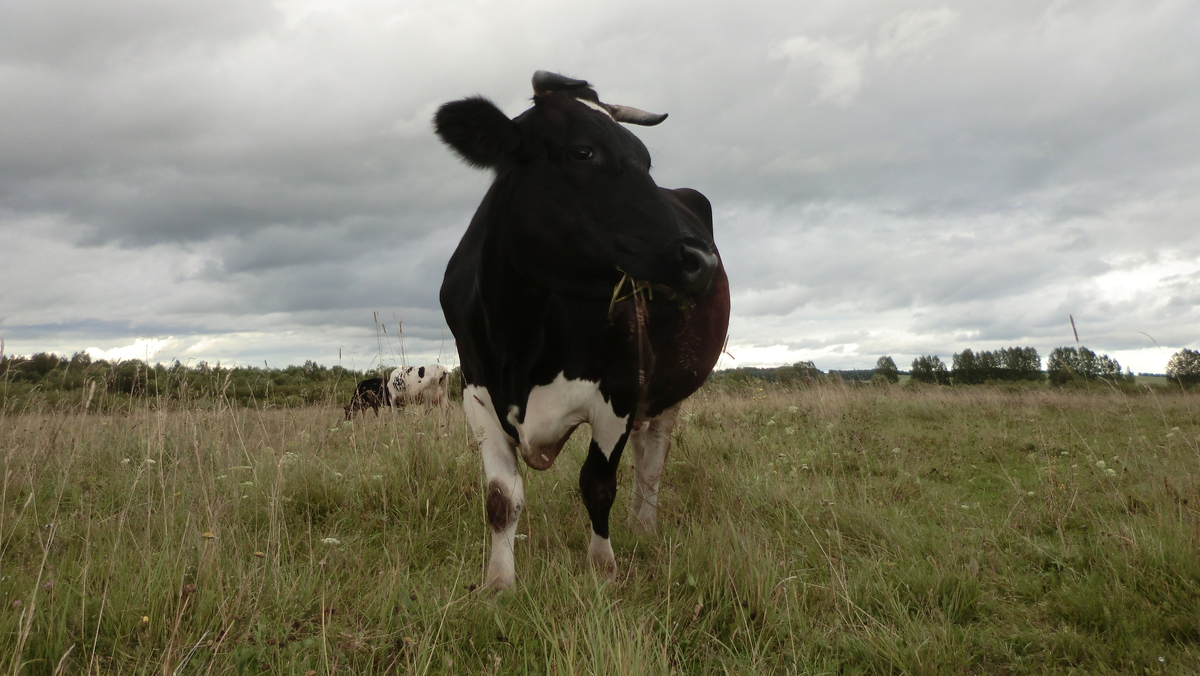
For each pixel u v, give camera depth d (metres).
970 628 2.78
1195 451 5.42
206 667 2.19
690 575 2.92
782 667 2.45
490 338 3.09
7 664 2.13
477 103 2.63
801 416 7.65
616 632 2.30
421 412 6.24
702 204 5.38
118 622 2.47
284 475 4.52
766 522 4.16
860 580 3.14
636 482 4.31
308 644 2.27
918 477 5.27
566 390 3.12
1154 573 3.04
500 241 2.82
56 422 5.58
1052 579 3.18
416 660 2.15
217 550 2.91
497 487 3.15
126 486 4.41
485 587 2.82
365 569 3.21
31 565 3.14
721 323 4.50
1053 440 6.47
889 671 2.43
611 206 2.54
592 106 2.74
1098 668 2.45
